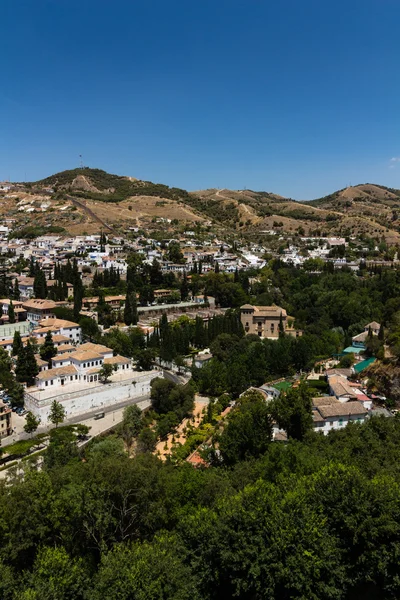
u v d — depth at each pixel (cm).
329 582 4272
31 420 11062
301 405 8762
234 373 13500
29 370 13425
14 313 19312
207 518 4897
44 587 4059
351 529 4572
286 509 4681
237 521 4644
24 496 5509
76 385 13500
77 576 4328
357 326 18288
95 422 12194
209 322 18312
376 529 4481
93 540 5406
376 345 14750
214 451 8925
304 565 4134
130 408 11694
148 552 4378
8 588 4278
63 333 17275
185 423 11762
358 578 4441
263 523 4609
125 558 4306
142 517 5478
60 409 11831
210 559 4569
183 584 4244
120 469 5759
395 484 5069
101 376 14088
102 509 5338
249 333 19162
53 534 5347
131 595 3984
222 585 4638
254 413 8606
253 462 7431
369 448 7412
